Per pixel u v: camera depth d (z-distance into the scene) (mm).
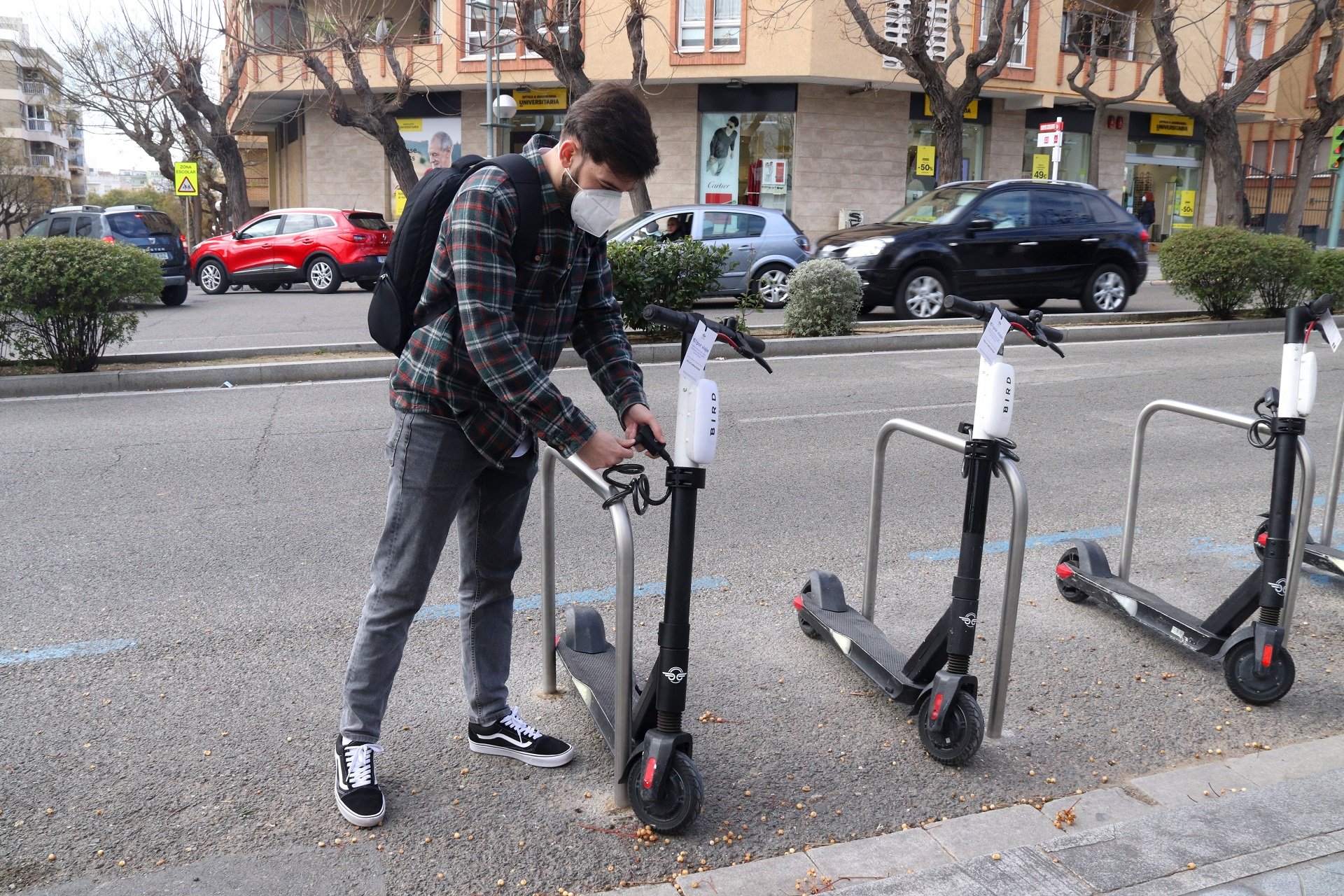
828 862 2770
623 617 2873
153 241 18109
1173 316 15031
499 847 2848
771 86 25734
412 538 2859
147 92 31422
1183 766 3359
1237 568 5246
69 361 10492
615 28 25359
